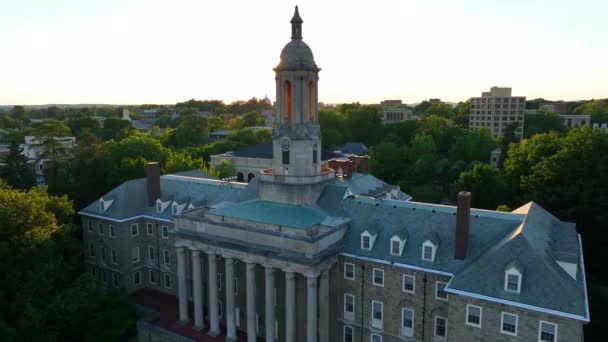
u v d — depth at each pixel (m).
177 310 62.62
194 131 190.75
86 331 55.28
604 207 68.06
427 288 44.28
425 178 110.81
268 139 171.38
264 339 54.47
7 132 174.38
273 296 49.12
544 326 35.47
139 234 69.12
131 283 68.38
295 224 48.28
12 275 51.53
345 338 50.44
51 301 52.47
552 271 36.84
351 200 53.72
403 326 46.34
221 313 59.53
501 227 44.62
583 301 34.69
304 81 53.72
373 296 47.75
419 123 177.12
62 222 65.62
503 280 37.78
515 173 85.88
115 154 98.62
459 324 39.44
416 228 47.53
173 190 69.88
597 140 74.69
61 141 114.56
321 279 47.66
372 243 47.81
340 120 182.00
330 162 76.06
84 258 73.31
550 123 187.12
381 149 121.12
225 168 114.75
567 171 73.25
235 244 50.25
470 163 119.25
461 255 43.25
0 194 55.25
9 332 46.03
